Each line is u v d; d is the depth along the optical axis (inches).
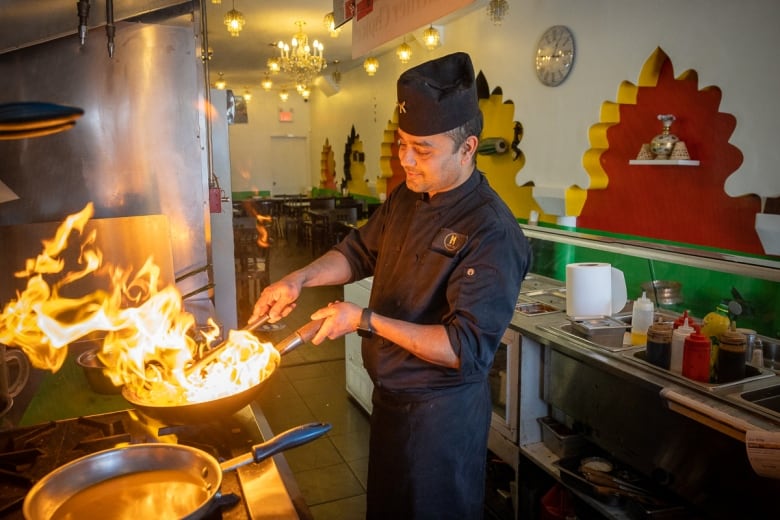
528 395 95.5
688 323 81.5
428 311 58.2
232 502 38.7
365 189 362.9
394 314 60.2
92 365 61.0
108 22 77.5
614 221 140.4
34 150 89.8
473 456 61.7
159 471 39.7
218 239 168.4
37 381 66.1
